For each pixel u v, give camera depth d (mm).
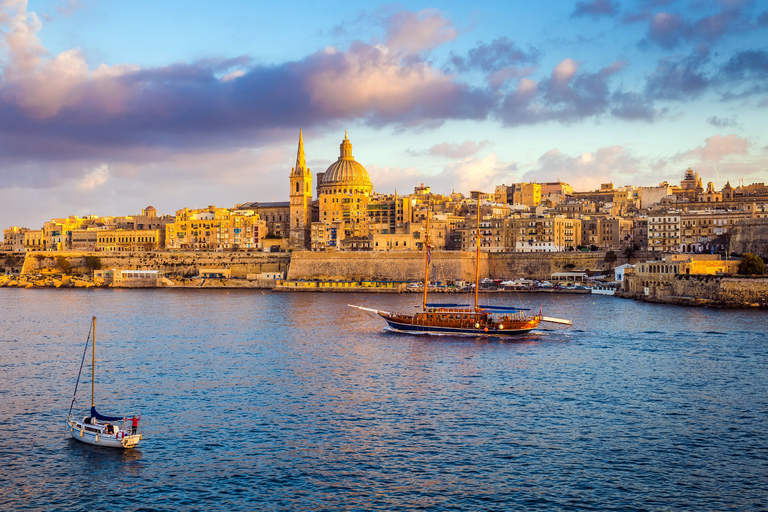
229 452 73812
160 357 123812
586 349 130875
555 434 79000
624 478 67125
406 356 125062
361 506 61688
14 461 71625
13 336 150750
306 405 90688
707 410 87750
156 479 67312
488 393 96812
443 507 61469
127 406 90312
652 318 175875
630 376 106750
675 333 148750
